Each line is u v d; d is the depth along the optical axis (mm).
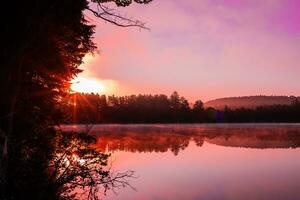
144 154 32719
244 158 30547
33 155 9727
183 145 43375
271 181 19578
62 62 11469
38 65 10984
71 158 10359
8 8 8727
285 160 29109
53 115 12406
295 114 153750
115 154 32188
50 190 9234
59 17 10102
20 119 10516
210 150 37594
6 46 8641
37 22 9000
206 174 21922
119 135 60500
